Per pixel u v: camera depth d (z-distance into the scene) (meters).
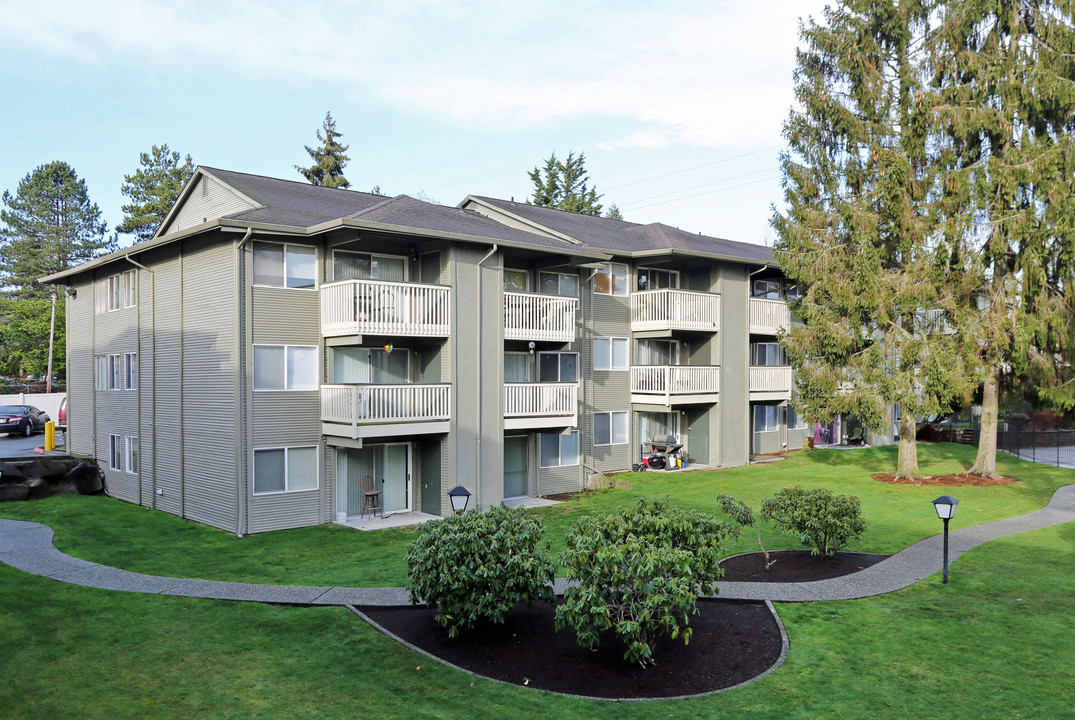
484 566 10.09
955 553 15.02
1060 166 21.08
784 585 12.94
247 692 8.71
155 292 21.34
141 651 9.90
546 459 23.56
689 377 26.34
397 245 19.97
